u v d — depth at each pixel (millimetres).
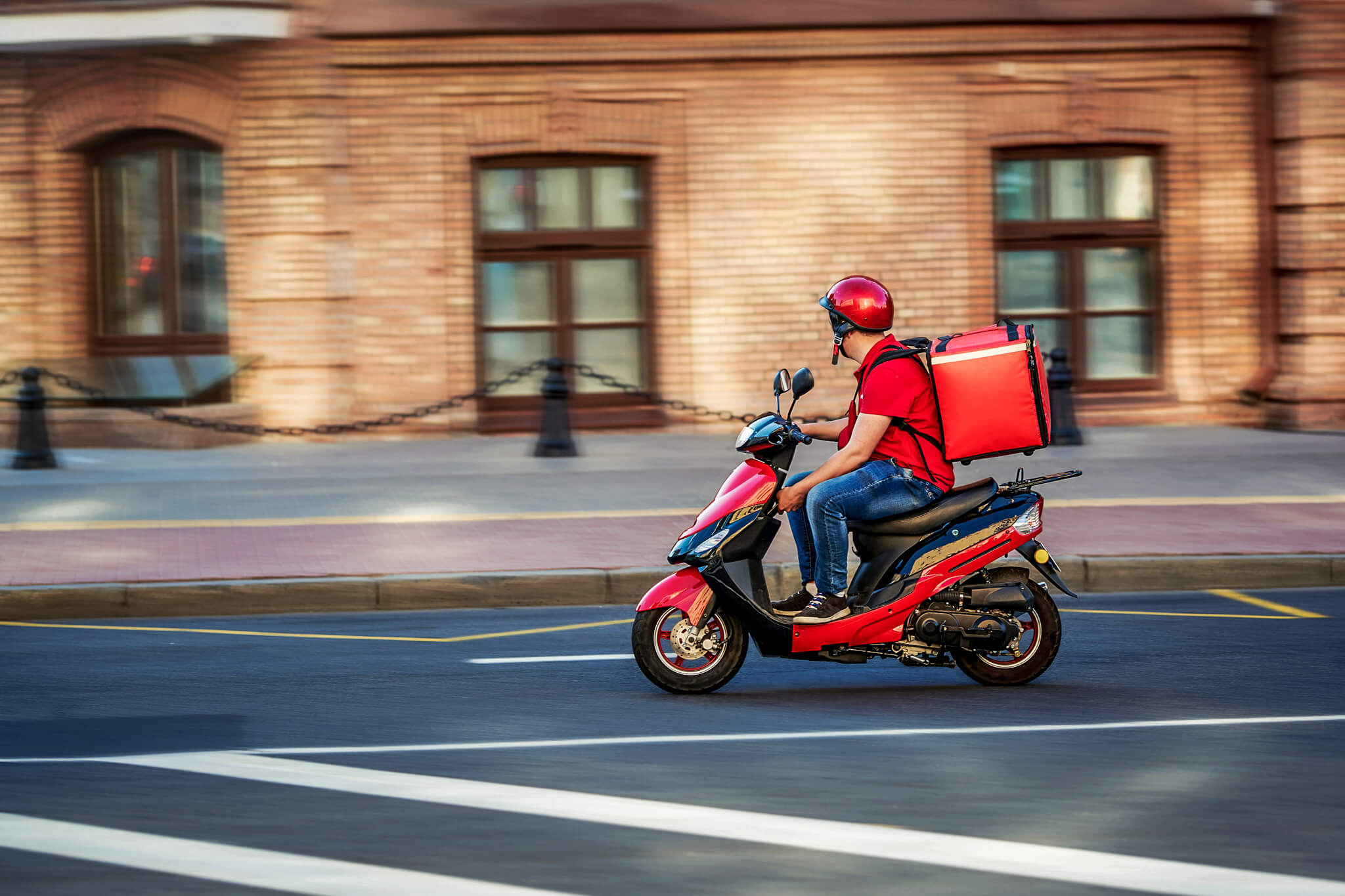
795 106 20719
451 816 6238
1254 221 21344
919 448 8641
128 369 20234
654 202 20812
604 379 19625
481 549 12797
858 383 8766
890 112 20750
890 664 9477
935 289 20969
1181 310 21406
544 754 7262
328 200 20188
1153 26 20812
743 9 20266
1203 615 11016
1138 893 5324
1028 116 20875
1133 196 21469
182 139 20641
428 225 20422
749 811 6297
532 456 18547
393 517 14336
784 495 8508
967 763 7051
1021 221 21328
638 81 20516
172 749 7379
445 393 20641
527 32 20109
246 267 20281
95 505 14984
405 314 20469
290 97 20031
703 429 20953
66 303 20750
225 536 13406
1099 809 6309
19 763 7109
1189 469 16953
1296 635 10227
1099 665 9352
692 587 8594
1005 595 8617
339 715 8141
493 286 20938
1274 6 20641
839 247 20875
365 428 20375
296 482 16453
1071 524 13719
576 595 11805
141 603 11359
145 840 5941
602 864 5633
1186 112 21141
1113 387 21594
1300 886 5375
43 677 9188
